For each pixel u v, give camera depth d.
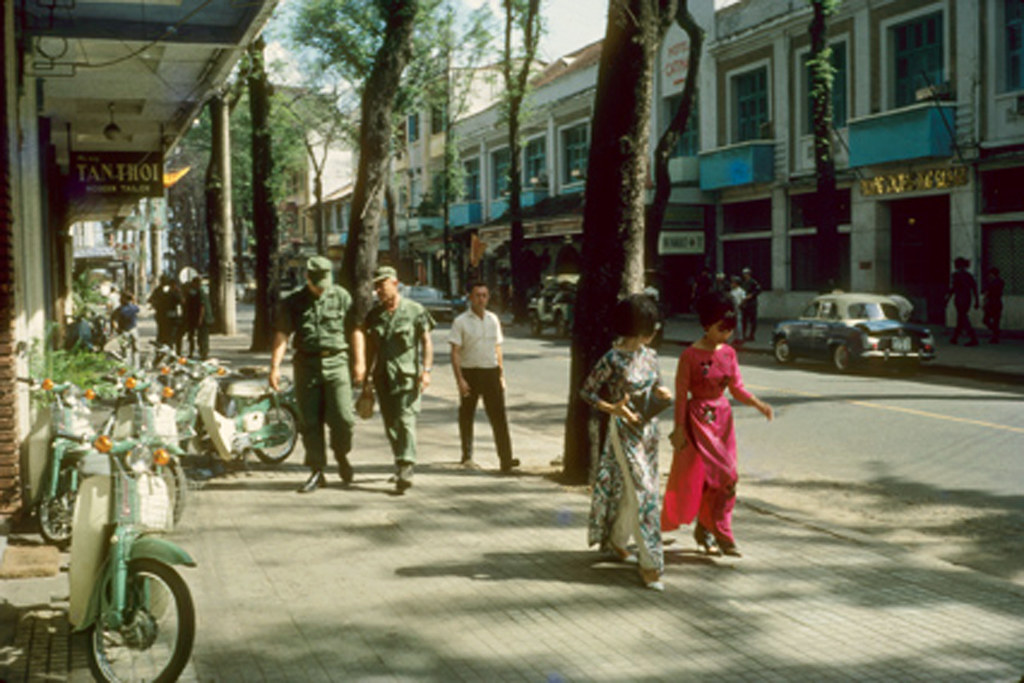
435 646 4.59
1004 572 6.04
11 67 7.61
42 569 5.77
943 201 25.27
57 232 16.78
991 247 23.67
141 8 10.66
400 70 14.88
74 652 4.60
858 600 5.18
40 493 6.31
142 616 4.14
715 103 33.06
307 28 36.28
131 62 12.70
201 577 5.65
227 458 8.70
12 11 7.62
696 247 33.59
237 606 5.16
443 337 27.95
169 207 76.50
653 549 5.38
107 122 16.66
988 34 23.14
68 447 6.27
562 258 40.56
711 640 4.64
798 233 29.88
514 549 6.19
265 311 23.70
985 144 23.16
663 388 5.60
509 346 24.39
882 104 26.38
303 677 4.25
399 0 14.73
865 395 14.02
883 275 26.98
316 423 8.02
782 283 30.58
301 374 8.02
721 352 5.81
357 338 7.95
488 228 42.97
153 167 16.67
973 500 7.84
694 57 24.08
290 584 5.52
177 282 22.02
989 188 23.53
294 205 90.56
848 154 27.08
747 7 31.38
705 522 5.98
